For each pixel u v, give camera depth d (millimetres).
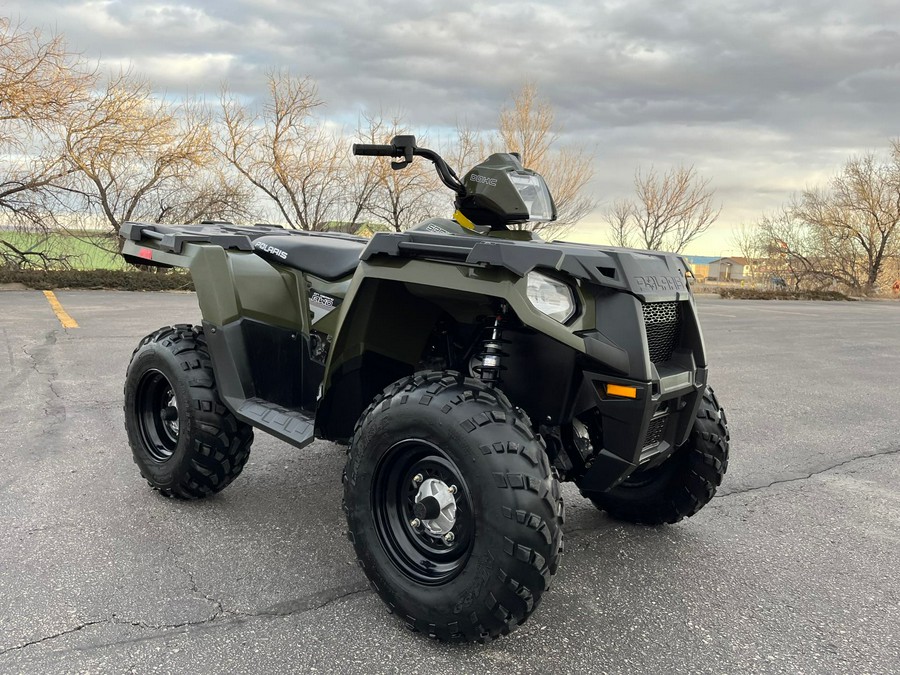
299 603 2604
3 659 2182
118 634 2346
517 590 2137
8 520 3244
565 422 2545
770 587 2918
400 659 2275
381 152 2873
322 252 3311
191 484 3391
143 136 19734
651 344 2545
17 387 5891
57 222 19094
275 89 23203
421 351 2984
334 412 2986
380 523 2480
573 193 29500
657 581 2934
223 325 3271
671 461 3281
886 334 14359
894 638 2535
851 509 3912
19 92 17016
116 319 10625
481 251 2268
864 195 35438
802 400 6957
